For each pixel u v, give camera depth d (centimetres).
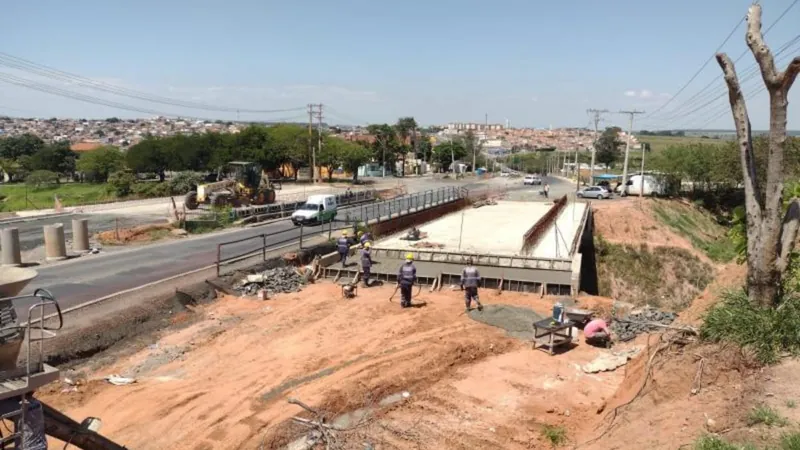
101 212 4528
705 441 746
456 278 2341
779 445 708
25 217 4084
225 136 8588
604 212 5194
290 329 1788
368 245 2467
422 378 1409
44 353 1453
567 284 2188
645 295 4591
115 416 1209
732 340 967
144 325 1769
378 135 11494
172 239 3247
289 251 2719
